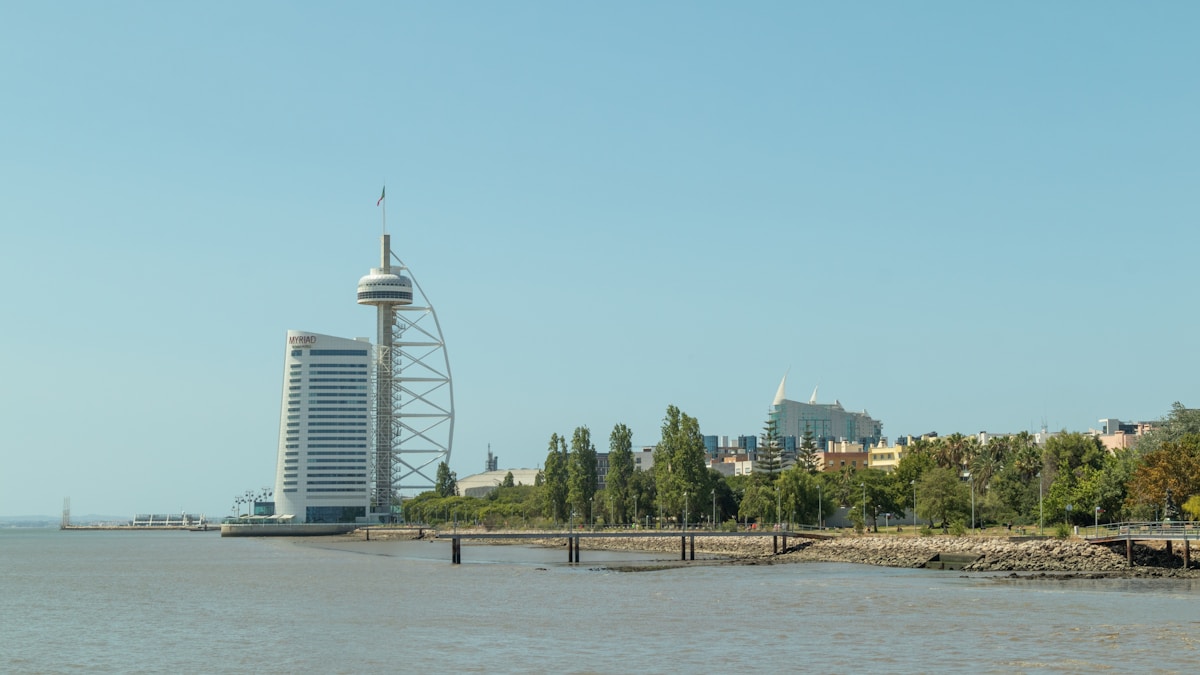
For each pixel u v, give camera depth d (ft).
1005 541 599.57
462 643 354.54
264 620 430.61
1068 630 346.33
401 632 383.04
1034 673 286.05
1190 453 607.78
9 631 415.03
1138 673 284.00
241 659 337.52
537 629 380.78
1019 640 331.16
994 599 429.38
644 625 383.45
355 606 472.03
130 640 383.86
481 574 646.74
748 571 615.16
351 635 379.76
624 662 314.76
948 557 608.60
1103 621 363.56
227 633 394.52
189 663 333.42
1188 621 361.10
